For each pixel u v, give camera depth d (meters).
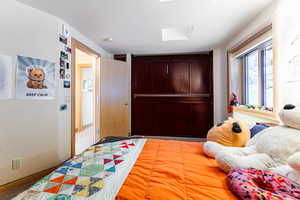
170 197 0.75
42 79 1.86
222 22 2.03
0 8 1.53
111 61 3.23
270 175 0.81
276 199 0.64
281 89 1.42
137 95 3.69
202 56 3.45
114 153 1.27
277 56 1.47
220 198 0.74
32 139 1.78
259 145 1.11
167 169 1.02
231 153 1.08
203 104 3.46
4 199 1.45
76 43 2.32
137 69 3.69
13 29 1.62
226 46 2.90
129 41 2.77
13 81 1.63
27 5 1.70
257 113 1.86
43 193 0.75
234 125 1.43
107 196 0.74
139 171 1.00
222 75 3.08
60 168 1.00
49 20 1.90
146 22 2.05
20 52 1.67
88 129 4.38
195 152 1.37
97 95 3.15
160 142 1.67
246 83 2.46
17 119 1.67
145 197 0.75
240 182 0.76
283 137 0.97
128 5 1.66
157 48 3.17
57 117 2.03
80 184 0.83
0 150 1.56
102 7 1.71
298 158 0.71
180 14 1.83
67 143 2.21
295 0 1.26
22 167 1.70
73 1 1.61
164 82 3.59
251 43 1.99
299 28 1.22
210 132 1.59
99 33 2.43
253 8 1.70
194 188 0.83
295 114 0.98
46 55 1.89
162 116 3.62
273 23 1.52
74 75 2.32
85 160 1.13
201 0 1.56
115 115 3.29
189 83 3.50
